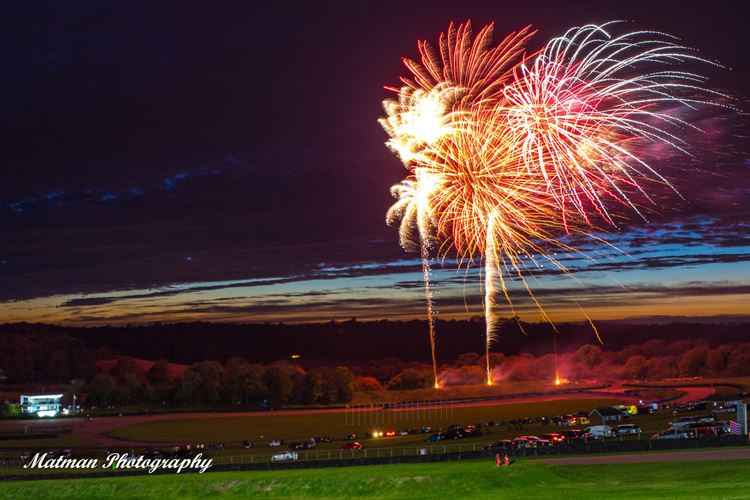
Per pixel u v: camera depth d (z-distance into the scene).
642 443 97.44
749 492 60.59
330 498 72.88
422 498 69.19
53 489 84.50
